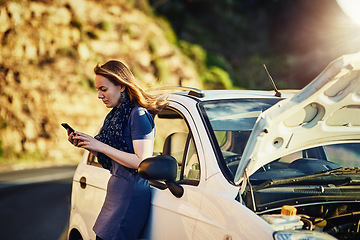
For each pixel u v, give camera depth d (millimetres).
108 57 21375
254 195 2396
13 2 19062
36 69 18578
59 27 20297
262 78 28875
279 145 2268
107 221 2668
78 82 19172
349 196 2582
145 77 21875
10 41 18562
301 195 2465
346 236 2715
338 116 2316
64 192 8820
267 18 32281
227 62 28453
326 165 2959
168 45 24406
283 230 2129
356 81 2066
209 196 2350
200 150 2566
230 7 32281
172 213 2521
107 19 22359
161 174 2318
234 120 2809
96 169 3457
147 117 2635
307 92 2012
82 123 18453
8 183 10047
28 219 6586
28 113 17266
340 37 29891
